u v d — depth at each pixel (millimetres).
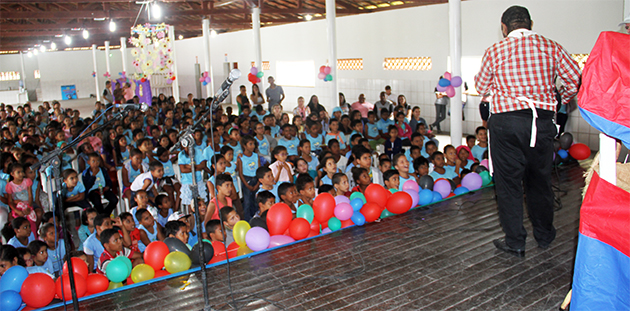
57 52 26766
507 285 2541
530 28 2617
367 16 11922
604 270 1950
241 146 5656
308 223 3385
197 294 2648
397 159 4527
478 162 5039
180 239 3486
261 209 3938
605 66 1891
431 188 4340
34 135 7586
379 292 2549
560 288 2480
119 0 11477
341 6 12203
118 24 16812
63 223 2340
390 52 11430
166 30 13445
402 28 10969
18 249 3197
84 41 23375
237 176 5203
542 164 2678
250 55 17328
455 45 6109
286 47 15125
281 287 2668
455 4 6043
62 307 2607
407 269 2809
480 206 3965
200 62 21375
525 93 2504
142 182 4848
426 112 10750
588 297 1988
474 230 3389
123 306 2557
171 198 5520
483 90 2721
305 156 5438
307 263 2975
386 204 3838
